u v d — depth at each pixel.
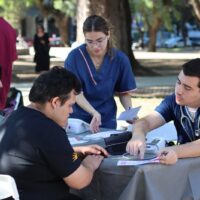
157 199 2.88
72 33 46.47
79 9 13.91
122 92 4.52
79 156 3.13
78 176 2.82
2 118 4.07
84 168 2.88
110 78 4.39
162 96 12.58
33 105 2.88
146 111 10.07
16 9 36.88
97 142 3.54
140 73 18.14
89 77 4.34
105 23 4.25
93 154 3.11
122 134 3.42
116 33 15.97
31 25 54.66
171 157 2.93
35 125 2.77
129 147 3.15
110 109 4.48
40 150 2.74
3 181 2.66
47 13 37.31
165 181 2.94
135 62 18.44
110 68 4.38
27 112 2.84
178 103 3.31
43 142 2.74
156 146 3.29
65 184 2.88
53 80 2.81
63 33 41.19
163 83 15.52
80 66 4.33
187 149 3.06
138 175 2.86
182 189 3.03
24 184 2.77
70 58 4.36
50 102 2.81
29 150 2.74
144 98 12.18
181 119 3.44
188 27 54.66
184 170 3.01
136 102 11.43
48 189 2.80
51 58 26.06
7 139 2.80
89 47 4.26
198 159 3.06
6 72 5.02
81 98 4.27
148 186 2.86
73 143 3.53
